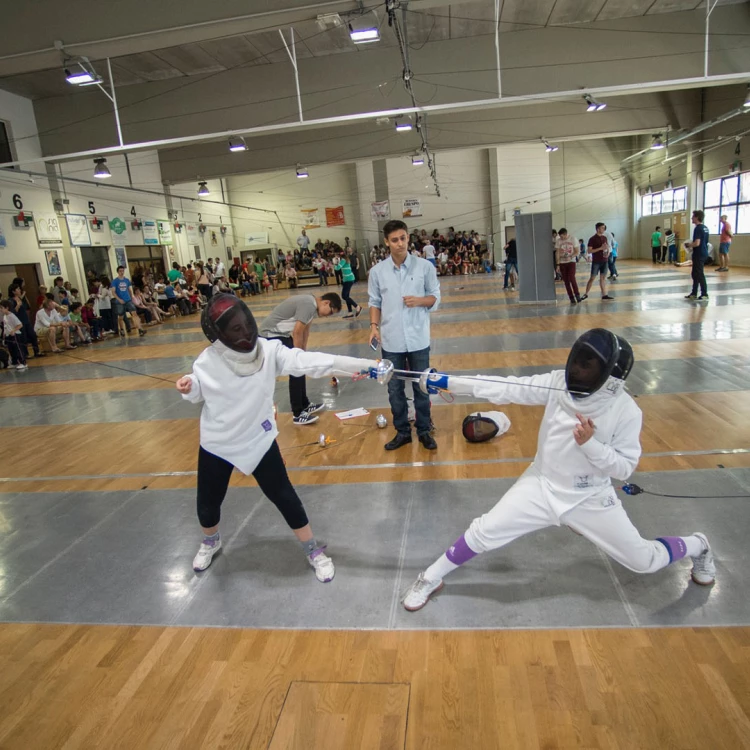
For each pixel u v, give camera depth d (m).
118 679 2.20
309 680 2.12
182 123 12.74
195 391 2.49
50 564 3.11
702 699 1.90
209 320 2.32
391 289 3.98
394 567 2.79
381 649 2.25
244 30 7.10
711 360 6.05
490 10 10.55
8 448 5.24
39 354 10.84
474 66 11.74
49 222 14.13
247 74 12.23
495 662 2.13
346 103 12.12
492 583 2.60
